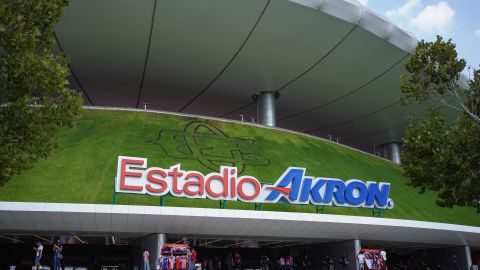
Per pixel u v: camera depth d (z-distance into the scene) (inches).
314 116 2062.0
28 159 560.7
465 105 697.0
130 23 1330.0
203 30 1375.5
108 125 1421.0
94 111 1491.1
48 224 895.7
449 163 633.0
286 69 1601.9
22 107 533.0
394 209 1424.7
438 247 1491.1
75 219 880.3
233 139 1528.1
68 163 1179.3
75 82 1726.1
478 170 636.1
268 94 1780.3
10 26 514.0
